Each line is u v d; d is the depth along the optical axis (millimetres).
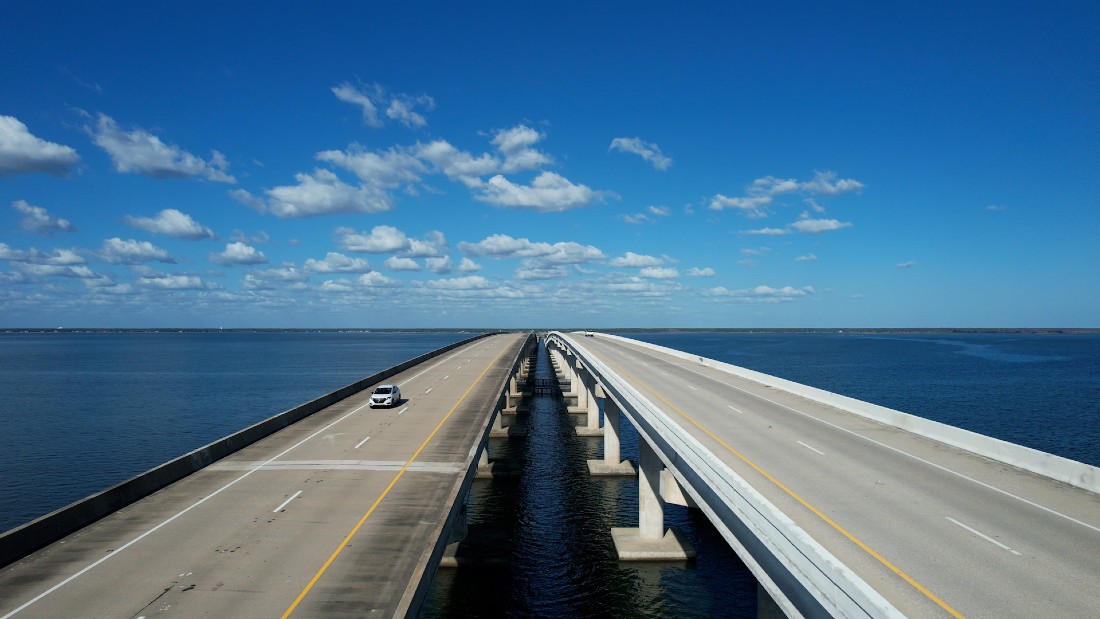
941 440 24859
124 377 112250
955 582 12039
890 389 87750
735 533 15367
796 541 11867
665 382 44844
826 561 10773
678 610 25438
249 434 29656
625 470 45844
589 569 29219
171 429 62031
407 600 13758
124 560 16344
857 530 14812
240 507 20547
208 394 87938
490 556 29484
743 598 26438
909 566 12781
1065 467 19062
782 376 106438
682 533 32938
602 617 24891
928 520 15523
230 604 14008
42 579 15195
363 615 13617
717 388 41750
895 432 26859
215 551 16953
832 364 133500
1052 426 60406
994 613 10828
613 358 66188
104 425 64062
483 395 45125
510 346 103375
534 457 51531
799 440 25078
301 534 18188
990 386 91375
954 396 80500
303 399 82938
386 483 23250
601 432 61125
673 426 21641
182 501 21188
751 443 24469
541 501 39250
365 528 18672
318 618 13461
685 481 19938
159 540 17719
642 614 25125
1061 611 10906
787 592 12492
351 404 41250
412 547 17250
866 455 22500
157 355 183125
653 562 29953
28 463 48812
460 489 21969
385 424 34250
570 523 35188
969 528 14984
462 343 106000
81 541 17625
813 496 17484
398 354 190250
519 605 25812
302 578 15336
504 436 59594
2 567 15875
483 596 26531
